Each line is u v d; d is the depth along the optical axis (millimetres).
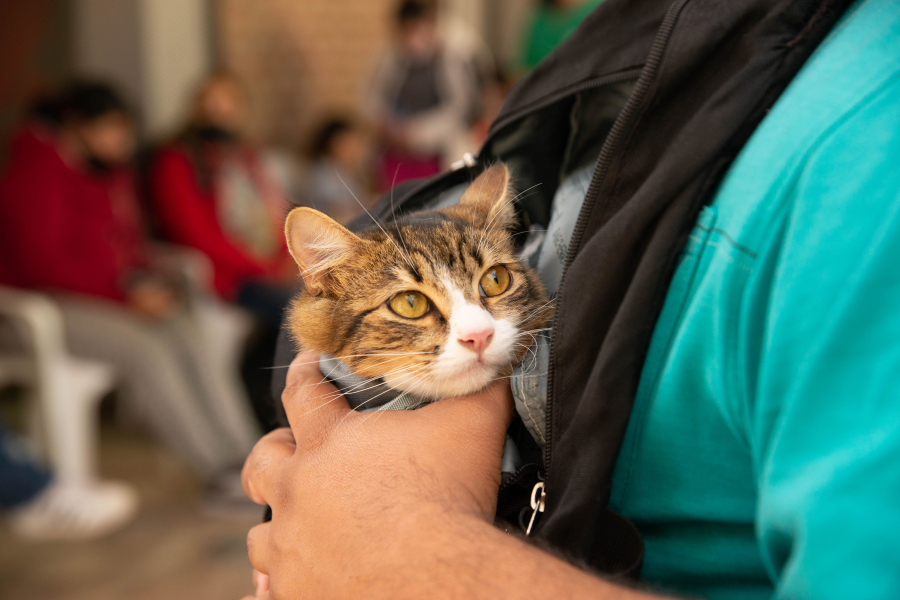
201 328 3922
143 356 3592
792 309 693
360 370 1307
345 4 6934
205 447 3641
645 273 875
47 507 3322
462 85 6184
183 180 4500
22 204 3619
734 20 899
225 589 2949
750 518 881
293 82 6785
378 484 887
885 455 574
